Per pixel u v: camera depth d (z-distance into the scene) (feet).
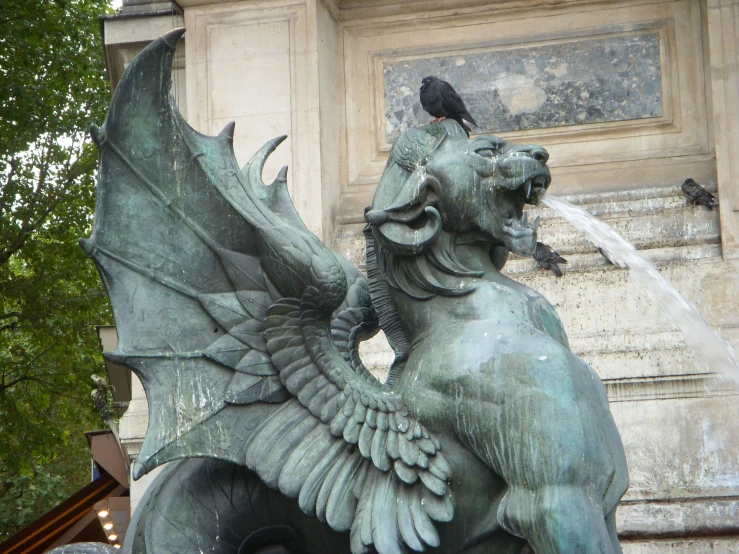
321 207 51.98
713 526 43.86
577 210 40.50
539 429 26.25
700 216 50.11
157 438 29.27
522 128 53.93
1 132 114.73
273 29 53.83
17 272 145.07
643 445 45.55
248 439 29.12
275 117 53.01
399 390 28.40
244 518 29.48
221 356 29.58
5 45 111.55
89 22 117.29
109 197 30.58
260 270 30.07
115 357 29.73
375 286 29.94
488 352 27.35
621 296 48.32
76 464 170.71
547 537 25.73
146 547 29.40
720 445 44.98
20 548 84.33
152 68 30.40
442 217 28.91
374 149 55.11
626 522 44.34
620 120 53.31
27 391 127.65
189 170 30.60
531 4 54.70
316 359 29.17
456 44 55.16
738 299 47.55
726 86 50.39
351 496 27.68
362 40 55.93
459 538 27.30
